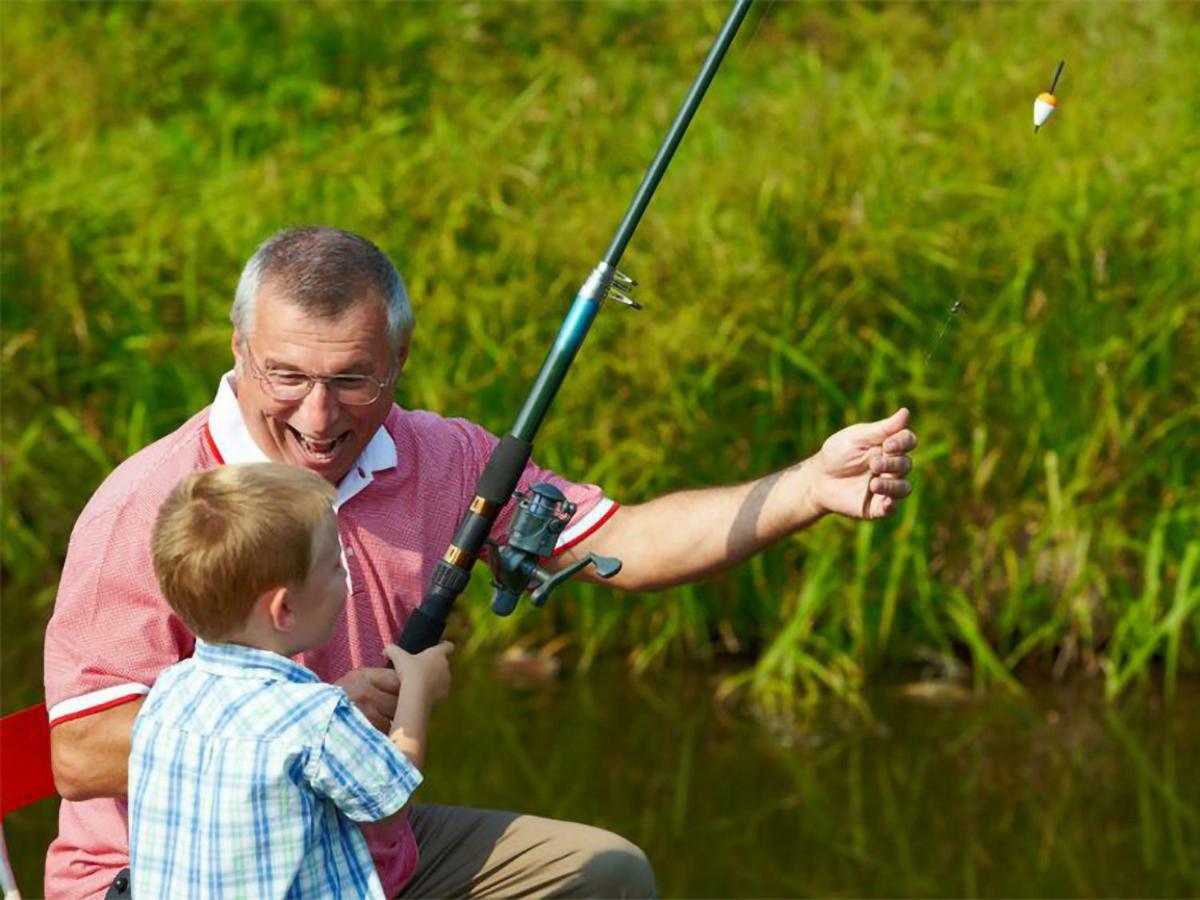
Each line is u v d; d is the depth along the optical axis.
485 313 7.59
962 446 7.29
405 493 3.70
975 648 7.01
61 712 3.43
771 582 7.29
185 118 9.49
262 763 3.08
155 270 8.00
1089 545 7.18
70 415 7.83
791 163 7.70
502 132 8.67
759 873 5.68
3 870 3.56
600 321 7.41
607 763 6.41
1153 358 7.35
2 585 7.86
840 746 6.57
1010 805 6.12
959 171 7.79
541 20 10.24
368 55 9.94
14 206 8.20
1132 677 7.14
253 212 8.10
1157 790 6.21
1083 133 7.88
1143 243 7.46
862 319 7.38
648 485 7.33
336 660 3.61
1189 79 8.44
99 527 3.47
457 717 6.78
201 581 3.09
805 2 10.34
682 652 7.40
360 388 3.46
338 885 3.18
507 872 3.87
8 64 9.58
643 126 8.77
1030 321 7.34
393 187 8.10
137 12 10.41
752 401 7.39
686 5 10.44
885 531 7.17
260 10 10.23
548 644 7.40
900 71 9.08
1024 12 9.62
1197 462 7.30
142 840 3.17
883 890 5.54
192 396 7.70
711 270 7.45
